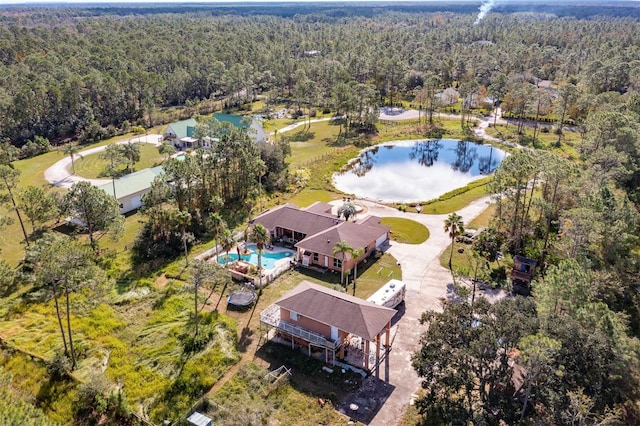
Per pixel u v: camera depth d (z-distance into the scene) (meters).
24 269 59.38
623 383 34.38
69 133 137.75
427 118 150.88
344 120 148.50
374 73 184.62
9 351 44.12
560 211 61.41
